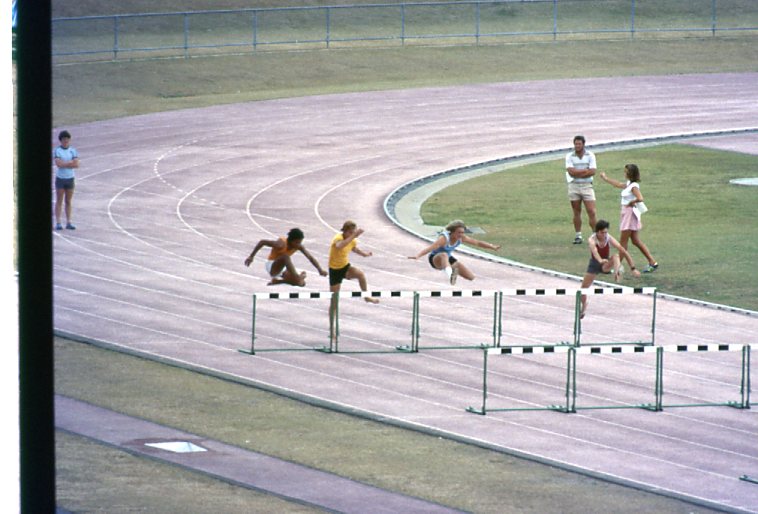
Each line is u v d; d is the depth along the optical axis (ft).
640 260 181.27
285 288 161.79
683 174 253.24
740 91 350.64
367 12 413.80
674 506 87.15
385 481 90.68
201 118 302.25
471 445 101.81
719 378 126.31
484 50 387.34
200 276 168.04
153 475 89.86
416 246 190.60
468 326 144.25
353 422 107.55
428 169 256.73
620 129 301.43
